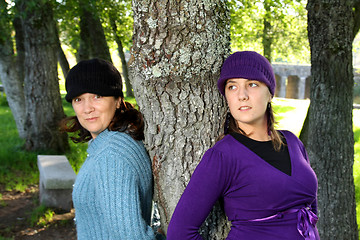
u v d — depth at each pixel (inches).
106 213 49.9
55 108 274.4
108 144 53.6
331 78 109.3
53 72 272.4
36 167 240.5
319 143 113.8
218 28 54.9
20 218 164.4
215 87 55.6
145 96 55.8
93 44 293.6
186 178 56.1
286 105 599.5
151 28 52.6
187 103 54.5
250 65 48.5
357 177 225.8
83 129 68.5
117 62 1080.2
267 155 49.9
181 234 47.1
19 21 318.3
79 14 300.8
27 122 273.7
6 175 224.7
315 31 110.6
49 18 265.4
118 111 58.6
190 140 55.4
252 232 48.4
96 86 54.1
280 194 48.0
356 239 119.0
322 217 116.1
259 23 445.4
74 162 251.9
